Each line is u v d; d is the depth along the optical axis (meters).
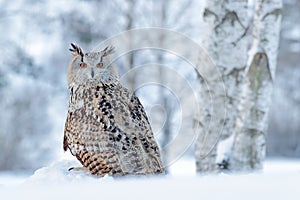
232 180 9.77
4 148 70.94
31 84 72.88
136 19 62.03
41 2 68.62
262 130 24.62
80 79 16.08
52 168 15.88
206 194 8.28
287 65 86.06
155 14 62.53
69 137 15.89
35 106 73.19
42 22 68.75
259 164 24.48
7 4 68.88
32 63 69.88
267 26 24.91
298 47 86.62
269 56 24.83
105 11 64.62
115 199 8.16
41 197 8.45
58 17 68.19
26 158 71.75
